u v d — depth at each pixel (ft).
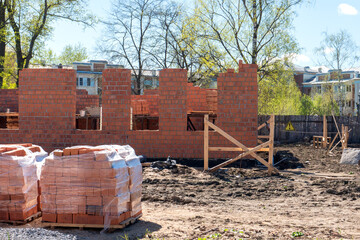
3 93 73.26
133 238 22.54
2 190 24.73
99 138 53.31
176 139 52.37
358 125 94.94
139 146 52.80
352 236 22.82
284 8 93.61
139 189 26.73
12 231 22.29
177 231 23.82
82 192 23.73
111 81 53.01
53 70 53.72
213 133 51.85
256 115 51.21
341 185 39.34
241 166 50.93
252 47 94.38
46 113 53.93
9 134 54.44
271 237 22.33
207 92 65.10
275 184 40.11
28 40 109.50
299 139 95.35
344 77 248.73
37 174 26.48
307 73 274.77
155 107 72.28
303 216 28.27
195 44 101.65
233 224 25.52
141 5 124.98
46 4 106.22
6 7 104.53
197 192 36.65
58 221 24.04
